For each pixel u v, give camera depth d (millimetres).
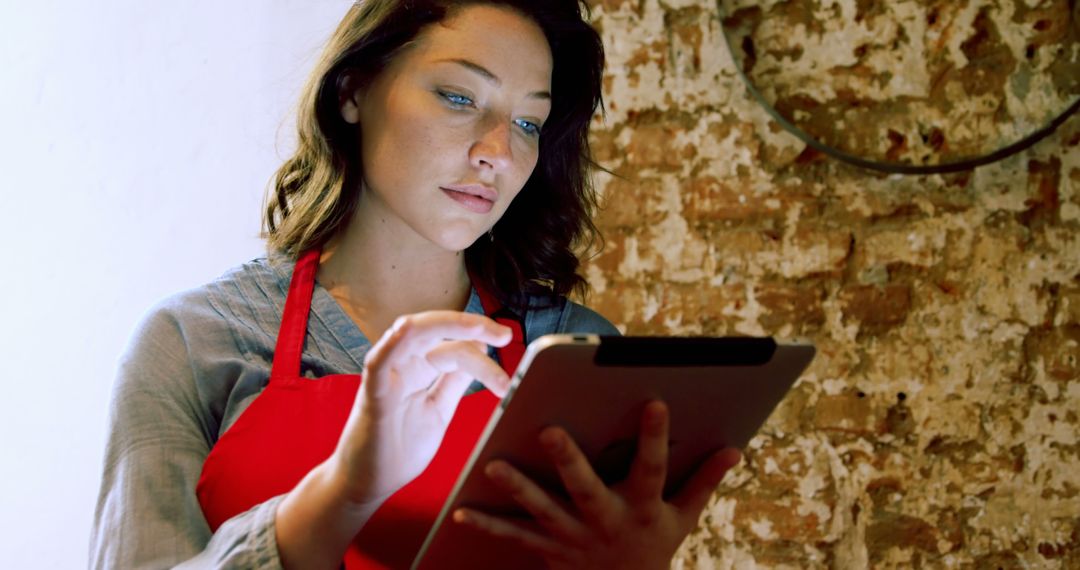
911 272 2033
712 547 2070
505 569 1044
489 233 1409
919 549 2004
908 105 2016
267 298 1314
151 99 2334
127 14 2344
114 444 1187
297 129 1402
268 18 2336
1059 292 1994
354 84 1286
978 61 1998
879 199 2047
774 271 2072
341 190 1304
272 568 1008
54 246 2324
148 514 1135
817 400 2049
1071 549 1966
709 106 2105
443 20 1227
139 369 1226
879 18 2023
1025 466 1984
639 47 2133
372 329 1308
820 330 2051
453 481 1190
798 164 2072
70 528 2275
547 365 846
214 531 1166
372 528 1173
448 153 1204
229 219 2316
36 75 2342
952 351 2014
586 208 1497
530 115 1262
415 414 976
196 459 1198
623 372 889
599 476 996
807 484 2041
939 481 2004
